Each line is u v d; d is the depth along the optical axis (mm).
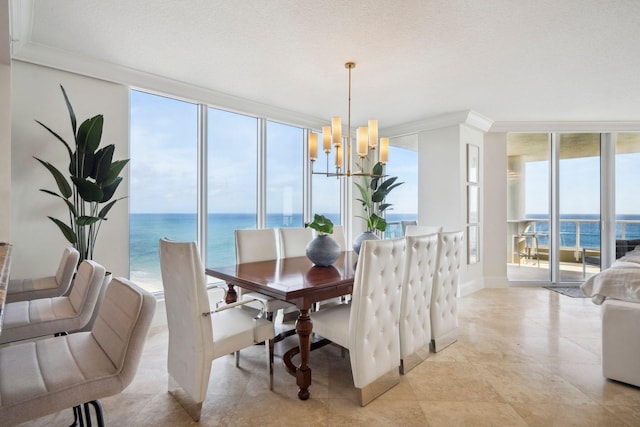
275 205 5020
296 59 2760
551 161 4977
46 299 1851
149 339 2855
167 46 2553
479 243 4738
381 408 1856
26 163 2561
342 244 3781
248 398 1955
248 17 2152
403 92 3529
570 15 2078
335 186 5340
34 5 2023
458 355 2541
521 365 2373
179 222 6414
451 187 4363
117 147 2998
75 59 2689
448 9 2029
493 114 4352
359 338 1855
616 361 2125
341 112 4301
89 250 2664
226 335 1871
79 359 1147
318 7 2033
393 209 5352
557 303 4012
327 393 2018
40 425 1716
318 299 2035
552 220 4969
